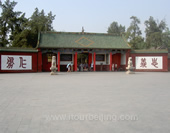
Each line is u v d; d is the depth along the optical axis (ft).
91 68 139.95
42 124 21.16
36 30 184.24
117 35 150.41
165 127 20.25
